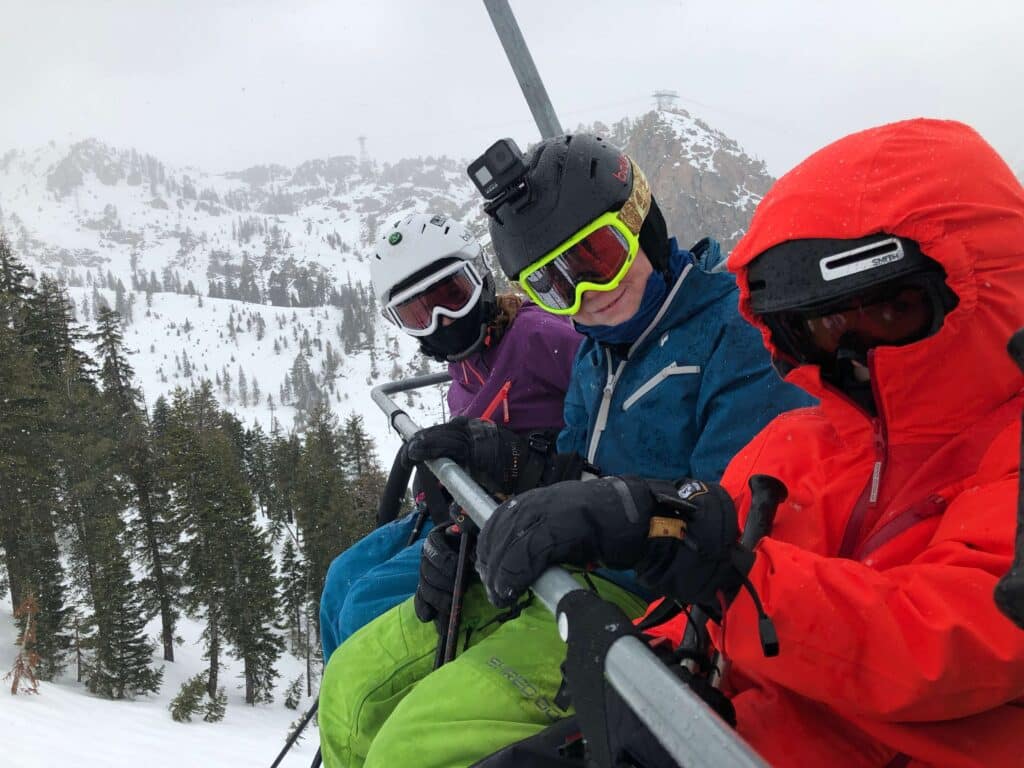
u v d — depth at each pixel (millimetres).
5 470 31750
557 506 1270
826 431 1615
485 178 2229
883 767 1285
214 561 36938
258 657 36688
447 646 2061
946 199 1198
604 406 2406
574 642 1123
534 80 3398
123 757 11617
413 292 3236
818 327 1385
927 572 1119
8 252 46125
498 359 3270
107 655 32312
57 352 47062
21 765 9859
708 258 2445
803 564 1195
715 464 2059
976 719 1163
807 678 1172
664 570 1241
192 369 192250
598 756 1091
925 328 1273
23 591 31750
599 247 2145
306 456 54562
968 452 1272
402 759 1769
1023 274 1232
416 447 2479
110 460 38594
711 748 854
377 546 3154
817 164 1353
